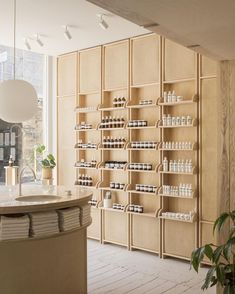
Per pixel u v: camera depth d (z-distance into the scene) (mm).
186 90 4902
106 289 3863
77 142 6070
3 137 6293
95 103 5934
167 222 4984
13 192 3592
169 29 2414
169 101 4887
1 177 6301
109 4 1964
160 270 4477
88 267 4566
